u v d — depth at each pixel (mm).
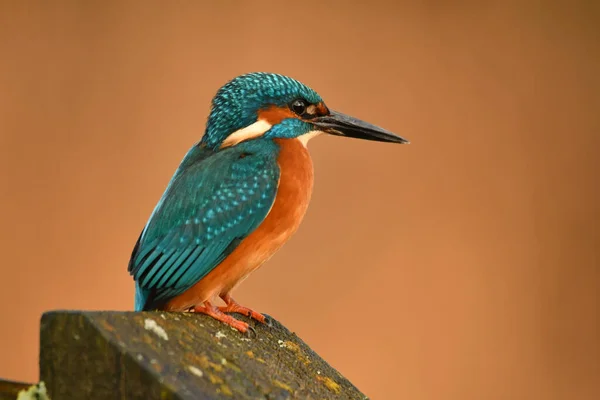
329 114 8281
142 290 7023
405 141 8352
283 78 8047
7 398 4609
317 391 5508
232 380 4855
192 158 7801
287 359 5906
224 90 7895
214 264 7082
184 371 4621
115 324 4602
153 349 4617
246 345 5660
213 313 6508
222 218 7094
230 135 7828
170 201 7117
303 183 7508
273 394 4992
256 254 7254
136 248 7223
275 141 7805
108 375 4422
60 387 4488
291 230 7477
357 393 5895
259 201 7207
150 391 4371
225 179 7199
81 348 4453
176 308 7141
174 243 6996
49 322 4473
